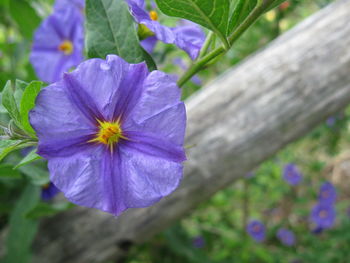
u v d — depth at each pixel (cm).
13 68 16
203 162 13
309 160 29
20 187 13
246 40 21
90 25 8
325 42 13
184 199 13
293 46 13
